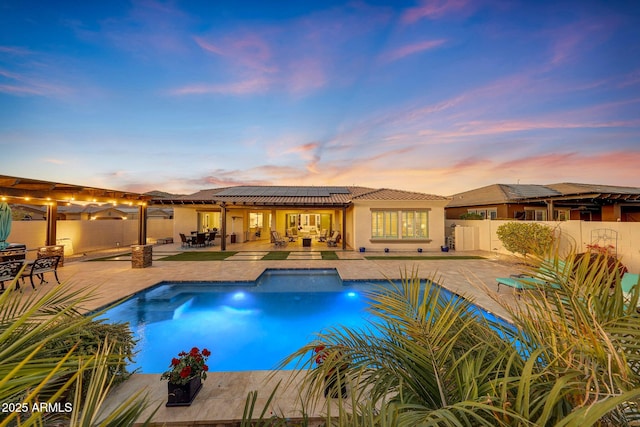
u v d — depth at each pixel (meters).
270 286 8.95
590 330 1.15
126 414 1.26
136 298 7.45
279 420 2.09
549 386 1.14
